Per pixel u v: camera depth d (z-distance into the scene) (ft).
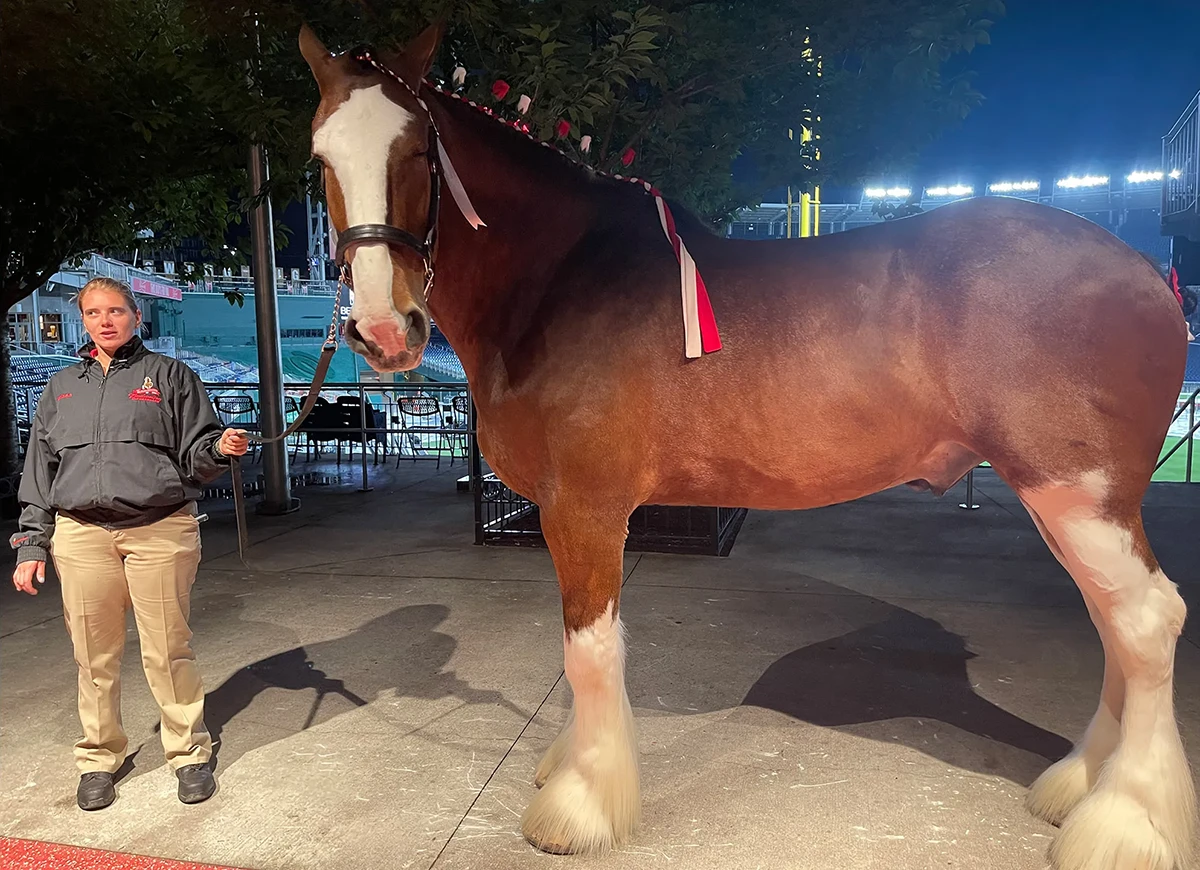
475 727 10.64
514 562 18.62
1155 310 7.07
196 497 9.39
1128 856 7.09
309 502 26.27
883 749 9.82
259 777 9.53
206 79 17.61
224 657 13.09
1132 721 7.35
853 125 20.03
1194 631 13.47
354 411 33.37
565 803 8.08
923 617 14.48
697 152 19.62
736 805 8.72
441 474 31.81
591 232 8.09
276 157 20.49
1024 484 7.29
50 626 14.64
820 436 7.48
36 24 20.10
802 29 17.52
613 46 15.15
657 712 10.93
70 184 23.63
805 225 37.47
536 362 7.75
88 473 8.66
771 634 13.74
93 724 9.12
